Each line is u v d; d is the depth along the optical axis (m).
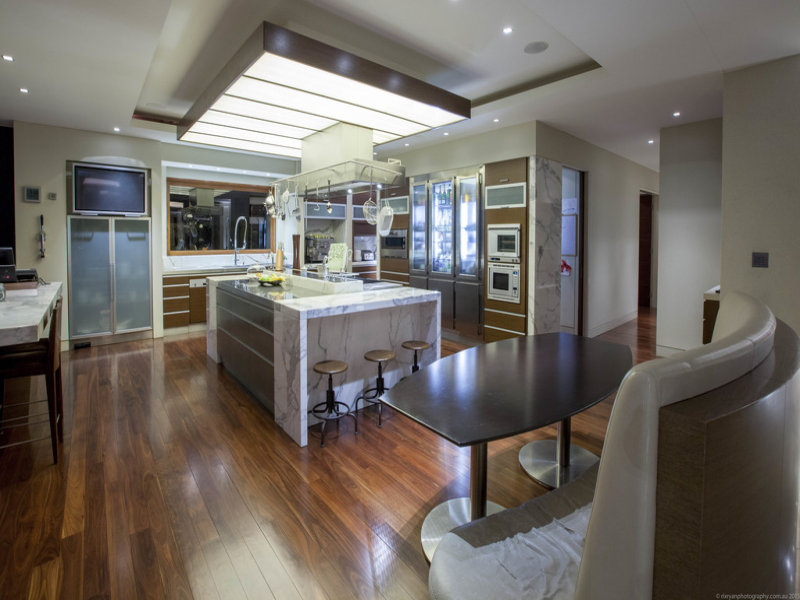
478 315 5.63
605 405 3.73
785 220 3.25
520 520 1.43
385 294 3.73
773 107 3.28
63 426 3.25
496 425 1.51
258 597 1.71
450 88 4.36
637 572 0.78
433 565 1.26
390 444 3.01
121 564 1.87
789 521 0.98
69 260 5.42
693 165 4.86
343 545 2.00
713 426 0.70
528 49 3.50
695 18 2.67
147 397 3.84
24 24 2.78
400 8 2.89
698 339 4.88
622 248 6.98
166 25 3.12
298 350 2.94
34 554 1.92
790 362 0.98
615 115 4.61
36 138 5.10
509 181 5.17
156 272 6.08
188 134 4.79
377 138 4.97
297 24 3.05
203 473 2.61
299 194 5.18
